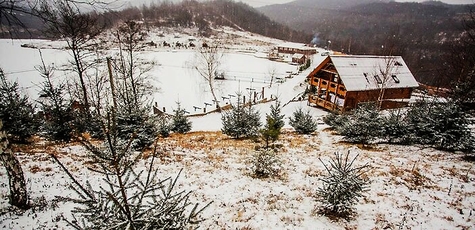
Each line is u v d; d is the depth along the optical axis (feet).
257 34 519.19
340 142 57.16
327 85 104.99
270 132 46.73
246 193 33.32
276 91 144.66
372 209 29.43
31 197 28.63
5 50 207.82
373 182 35.45
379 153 47.93
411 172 38.34
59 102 48.24
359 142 56.39
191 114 102.78
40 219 24.90
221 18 581.12
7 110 46.62
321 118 93.81
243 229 25.94
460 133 44.16
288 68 215.92
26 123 49.42
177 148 51.65
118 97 58.95
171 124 68.59
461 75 69.62
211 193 32.94
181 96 126.52
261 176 38.60
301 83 156.15
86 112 55.77
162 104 115.14
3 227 23.26
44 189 30.86
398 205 30.04
